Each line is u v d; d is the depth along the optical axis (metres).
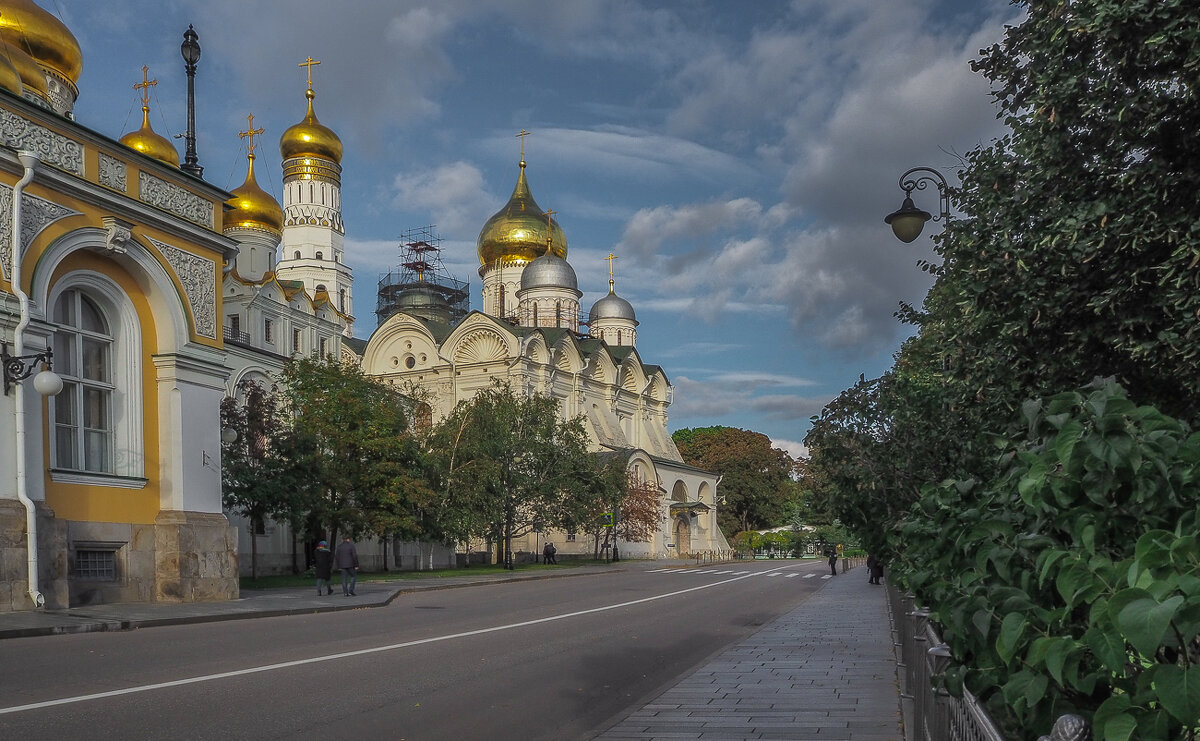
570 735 9.16
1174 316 7.39
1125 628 2.52
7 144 19.89
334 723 9.14
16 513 18.94
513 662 14.09
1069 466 3.66
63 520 20.08
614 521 65.56
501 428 52.53
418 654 14.59
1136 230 7.24
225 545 24.52
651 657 15.33
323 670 12.54
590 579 45.78
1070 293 7.98
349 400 41.88
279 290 55.03
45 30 29.59
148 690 10.50
